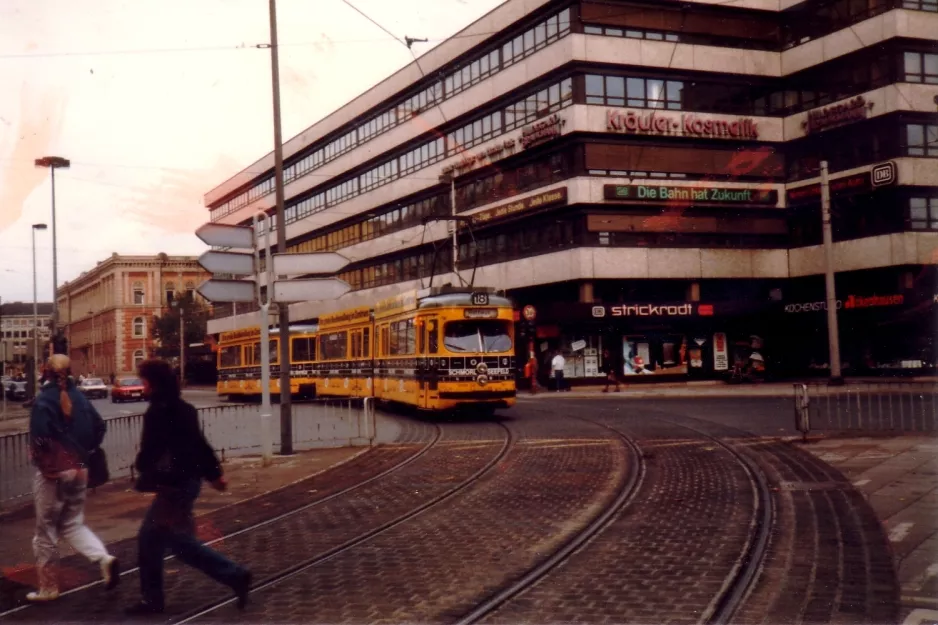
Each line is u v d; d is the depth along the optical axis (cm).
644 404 2605
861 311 3734
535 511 938
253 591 656
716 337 4053
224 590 663
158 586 605
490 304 2166
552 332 3925
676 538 778
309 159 6116
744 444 1473
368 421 1709
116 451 1369
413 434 1898
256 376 3681
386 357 2512
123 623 583
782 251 3959
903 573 639
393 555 758
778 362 4128
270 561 754
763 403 2434
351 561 741
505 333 2180
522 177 4059
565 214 3781
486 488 1112
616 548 750
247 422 1723
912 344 3616
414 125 4816
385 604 606
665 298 3919
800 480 1078
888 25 3541
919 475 1076
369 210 5338
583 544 771
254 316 3919
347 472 1338
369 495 1105
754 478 1101
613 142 3719
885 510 871
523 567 695
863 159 3678
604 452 1421
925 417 1811
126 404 4644
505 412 2428
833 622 532
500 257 4234
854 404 2197
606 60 3703
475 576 673
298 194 6259
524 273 4003
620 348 3941
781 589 609
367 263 5494
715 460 1280
